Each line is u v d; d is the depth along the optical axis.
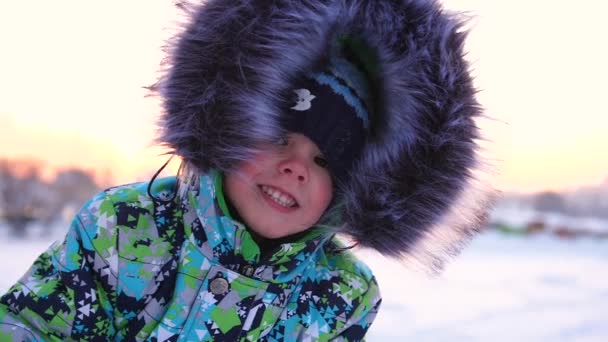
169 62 1.10
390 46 1.06
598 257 11.63
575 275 8.40
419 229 1.15
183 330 1.06
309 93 1.07
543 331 4.79
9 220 11.36
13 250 8.06
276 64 1.05
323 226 1.14
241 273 1.11
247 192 1.07
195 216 1.11
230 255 1.10
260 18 1.06
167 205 1.14
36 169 12.27
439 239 1.18
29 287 1.07
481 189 1.16
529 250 12.90
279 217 1.07
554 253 12.37
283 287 1.15
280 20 1.05
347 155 1.09
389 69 1.06
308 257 1.16
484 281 7.32
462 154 1.10
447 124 1.08
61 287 1.07
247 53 1.06
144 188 1.17
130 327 1.07
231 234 1.09
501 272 8.38
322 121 1.07
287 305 1.17
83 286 1.07
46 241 10.09
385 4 1.07
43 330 1.06
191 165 1.09
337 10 1.05
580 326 5.03
